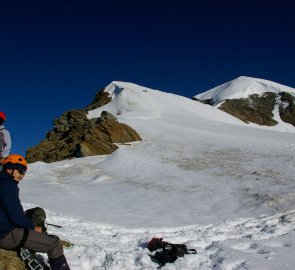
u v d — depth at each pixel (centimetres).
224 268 704
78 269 632
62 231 926
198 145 3628
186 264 716
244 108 13850
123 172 2642
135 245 848
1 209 526
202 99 16188
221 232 1080
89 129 3953
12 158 532
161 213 1378
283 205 1479
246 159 2839
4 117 802
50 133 4534
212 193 1819
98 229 1016
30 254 537
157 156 3216
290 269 701
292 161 2631
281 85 15550
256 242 912
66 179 2470
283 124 13462
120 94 7562
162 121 5803
